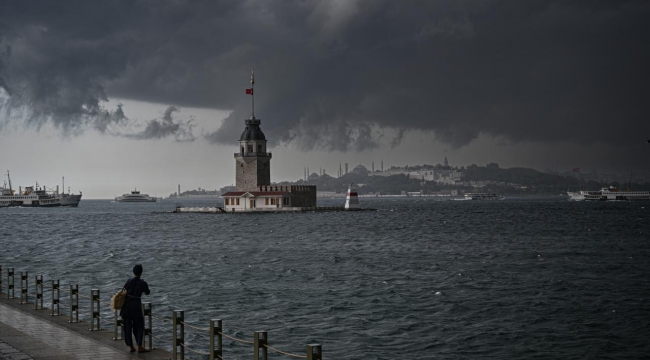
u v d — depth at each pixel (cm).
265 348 2531
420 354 4325
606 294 6425
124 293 2998
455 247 11981
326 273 8175
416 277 7738
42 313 3972
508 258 9881
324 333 4853
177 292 6650
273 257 10388
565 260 9475
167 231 17788
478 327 5038
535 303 5972
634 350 4412
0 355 2886
